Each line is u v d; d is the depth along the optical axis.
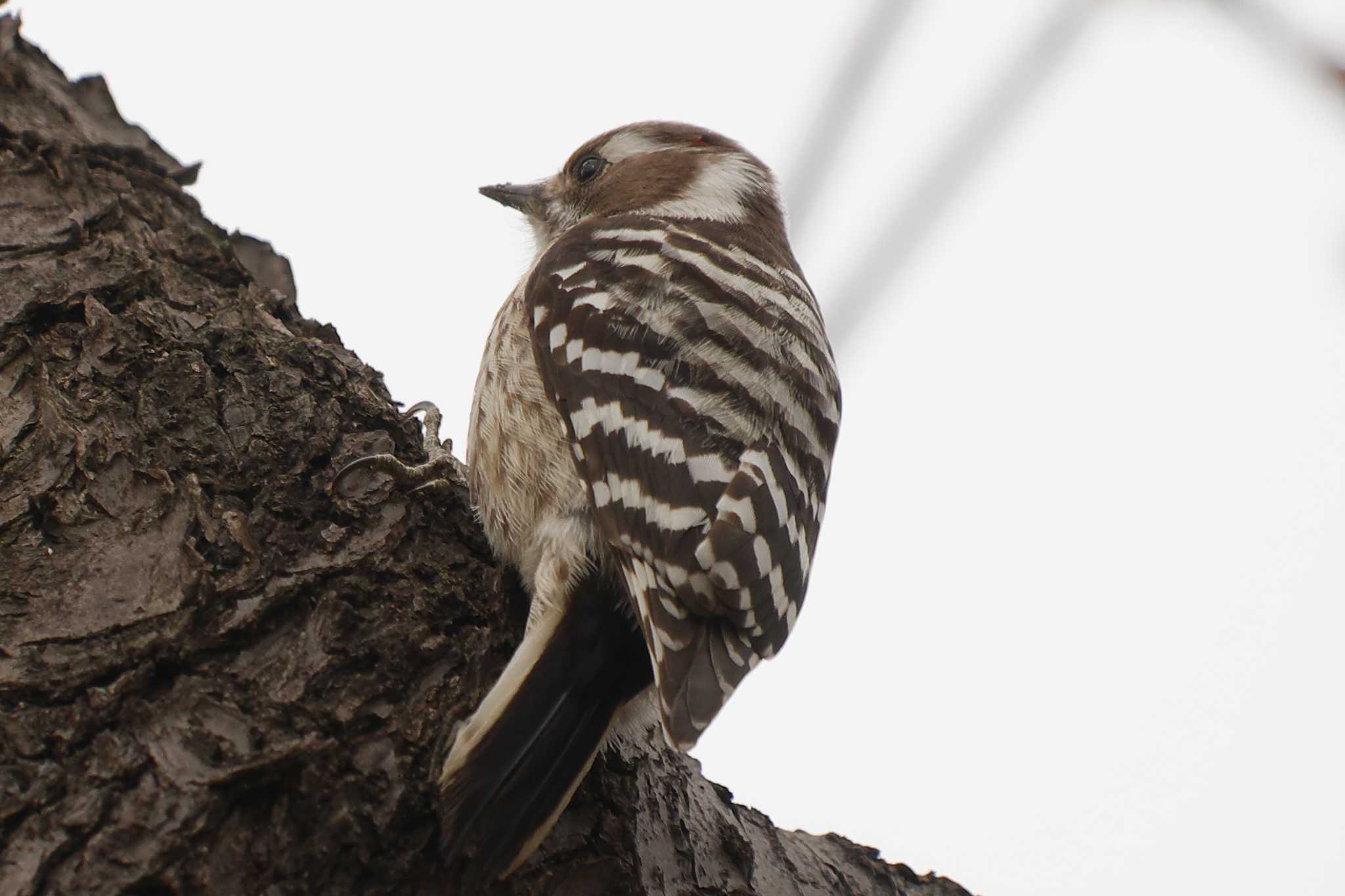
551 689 6.21
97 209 8.17
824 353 8.04
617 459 6.82
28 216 7.96
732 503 6.57
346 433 7.23
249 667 5.95
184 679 5.82
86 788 5.43
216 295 8.18
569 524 6.93
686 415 6.91
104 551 6.22
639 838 6.70
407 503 6.97
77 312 7.34
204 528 6.31
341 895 5.59
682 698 5.99
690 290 7.54
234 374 7.24
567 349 7.31
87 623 5.91
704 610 6.33
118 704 5.67
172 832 5.36
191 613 5.96
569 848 6.37
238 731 5.68
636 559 6.48
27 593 6.03
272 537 6.50
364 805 5.70
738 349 7.27
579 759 6.05
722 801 7.58
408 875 5.69
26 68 9.02
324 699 5.92
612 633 6.54
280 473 6.83
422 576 6.64
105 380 6.96
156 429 6.80
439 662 6.25
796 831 7.96
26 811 5.34
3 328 7.12
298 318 8.54
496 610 6.78
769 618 6.54
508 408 7.43
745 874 7.08
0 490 6.39
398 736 5.93
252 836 5.52
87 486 6.44
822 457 7.55
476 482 7.38
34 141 8.42
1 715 5.58
